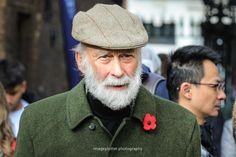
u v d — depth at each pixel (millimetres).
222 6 14805
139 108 4145
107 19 3963
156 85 5758
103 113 4113
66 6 7445
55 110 4168
